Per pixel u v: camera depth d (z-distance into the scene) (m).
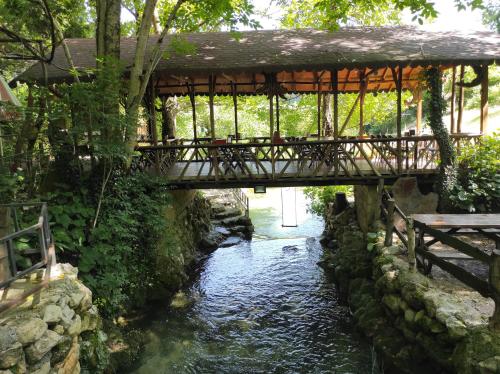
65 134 6.05
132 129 6.66
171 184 7.98
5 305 3.09
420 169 7.95
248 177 7.96
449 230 5.61
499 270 3.63
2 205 3.98
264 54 8.20
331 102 15.80
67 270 4.20
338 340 6.08
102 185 5.99
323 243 10.93
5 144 6.09
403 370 4.72
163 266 7.71
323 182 8.00
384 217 7.71
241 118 19.14
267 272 9.19
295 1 14.75
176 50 7.59
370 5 8.62
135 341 5.90
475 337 3.74
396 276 5.39
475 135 8.04
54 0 8.94
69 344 3.55
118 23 6.84
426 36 9.07
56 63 8.63
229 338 6.31
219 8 7.03
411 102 11.44
